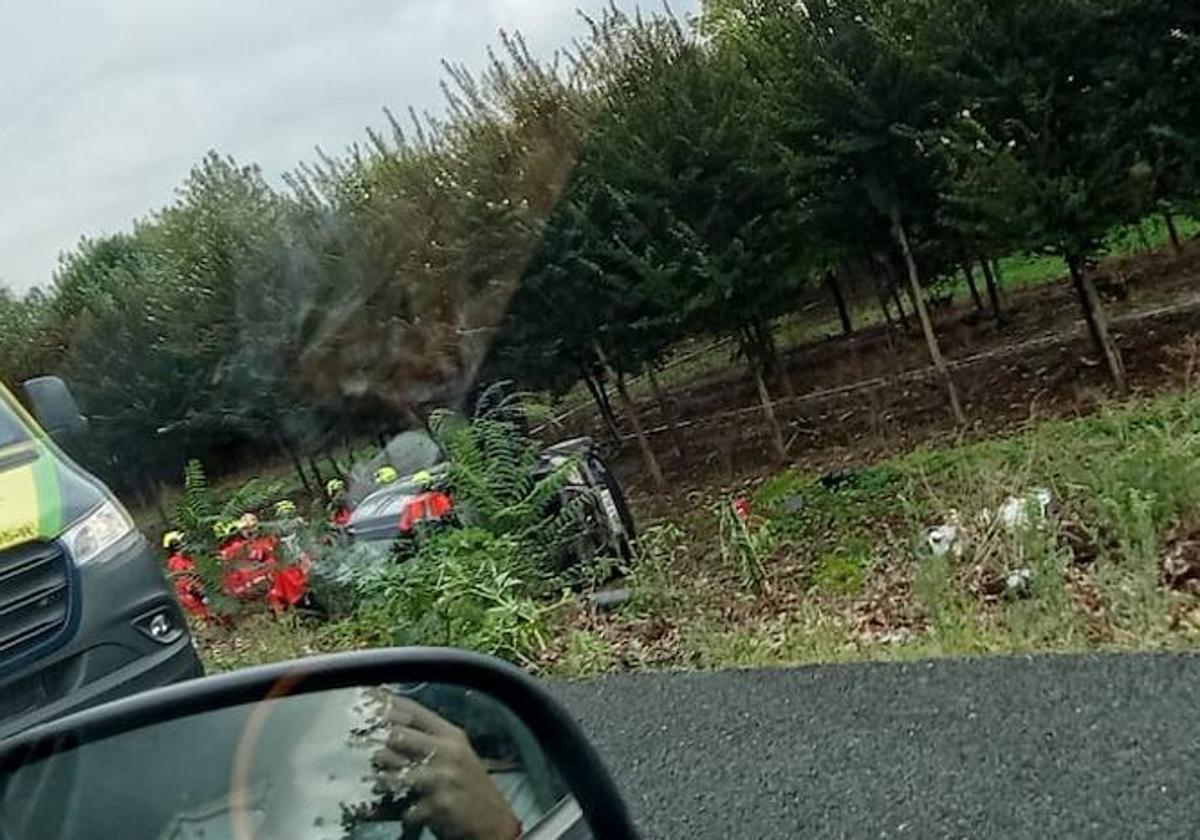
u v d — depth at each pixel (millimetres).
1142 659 4520
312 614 8445
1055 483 7062
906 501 7703
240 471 20000
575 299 15852
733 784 4348
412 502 7719
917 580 6125
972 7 13398
